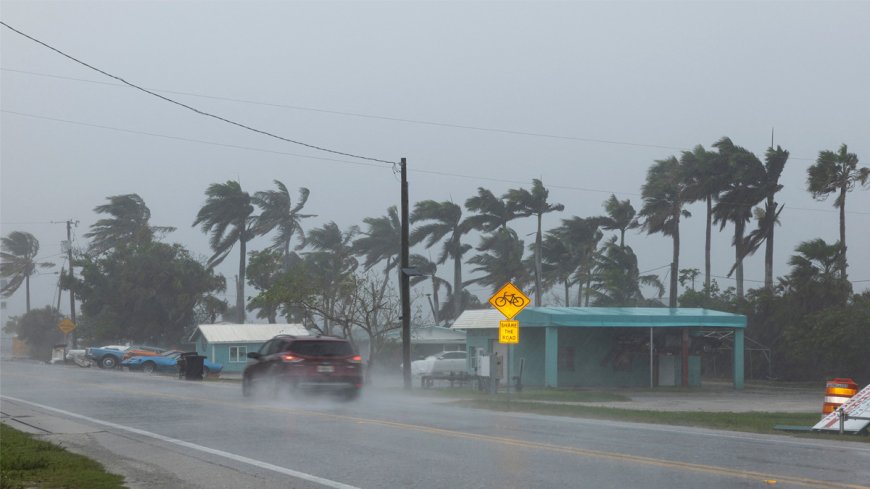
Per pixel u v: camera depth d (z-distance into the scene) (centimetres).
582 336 4378
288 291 4369
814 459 1270
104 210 10312
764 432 1761
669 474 1119
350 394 2573
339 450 1384
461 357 5416
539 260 8388
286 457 1315
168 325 8012
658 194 7231
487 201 8588
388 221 9188
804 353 4959
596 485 1040
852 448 1429
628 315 4166
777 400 3444
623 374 4428
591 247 8444
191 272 8044
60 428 1786
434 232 8819
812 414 2389
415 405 2439
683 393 3978
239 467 1228
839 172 5516
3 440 1470
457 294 8856
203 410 2178
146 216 10394
